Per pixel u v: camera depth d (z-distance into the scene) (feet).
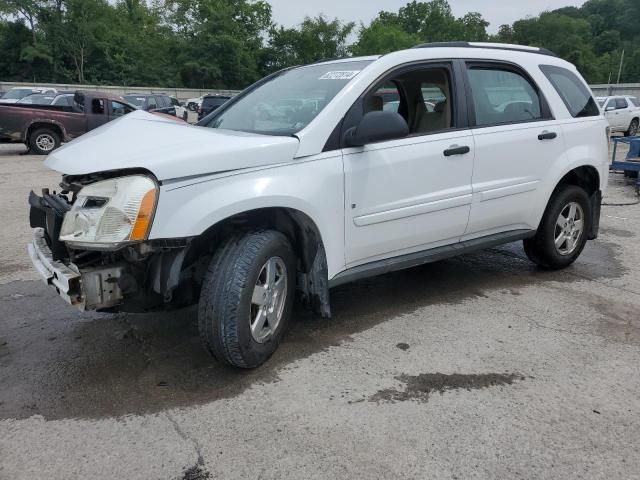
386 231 12.48
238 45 189.26
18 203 27.91
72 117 51.57
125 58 195.11
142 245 9.37
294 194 10.55
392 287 15.71
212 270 10.12
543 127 15.37
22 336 12.61
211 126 13.57
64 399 9.97
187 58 188.14
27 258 18.72
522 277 16.69
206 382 10.52
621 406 9.73
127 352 11.80
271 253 10.51
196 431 9.00
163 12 200.34
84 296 9.40
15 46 182.50
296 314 13.70
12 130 49.83
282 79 14.34
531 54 15.98
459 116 13.71
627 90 132.05
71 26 184.85
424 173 12.79
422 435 8.87
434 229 13.38
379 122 11.11
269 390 10.20
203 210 9.55
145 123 11.82
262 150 10.41
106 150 10.07
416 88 14.89
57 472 8.07
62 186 10.44
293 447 8.59
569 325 13.11
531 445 8.65
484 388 10.28
